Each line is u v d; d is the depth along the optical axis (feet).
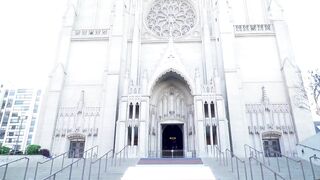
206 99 105.70
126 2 136.36
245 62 121.80
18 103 422.82
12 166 75.41
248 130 108.68
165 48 117.91
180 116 115.96
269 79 117.80
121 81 118.52
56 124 113.60
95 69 124.67
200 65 122.01
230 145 104.78
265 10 133.49
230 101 110.22
